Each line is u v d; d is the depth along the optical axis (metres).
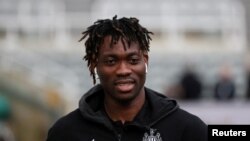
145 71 5.36
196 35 28.69
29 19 28.08
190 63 21.33
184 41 28.17
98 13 28.59
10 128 20.50
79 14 28.30
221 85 19.94
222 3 29.42
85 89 24.94
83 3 28.78
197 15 29.08
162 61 26.64
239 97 21.83
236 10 29.27
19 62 23.64
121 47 5.24
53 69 25.16
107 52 5.27
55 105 21.22
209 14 29.20
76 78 24.30
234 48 27.89
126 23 5.31
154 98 5.43
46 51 26.25
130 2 29.12
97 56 5.37
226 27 28.98
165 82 25.86
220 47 27.94
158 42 28.00
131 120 5.41
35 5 28.48
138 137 5.35
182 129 5.39
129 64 5.28
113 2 29.05
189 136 5.40
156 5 29.09
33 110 21.22
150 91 5.54
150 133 5.35
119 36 5.25
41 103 21.25
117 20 5.34
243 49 27.86
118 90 5.29
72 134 5.48
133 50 5.26
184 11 29.05
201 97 20.81
